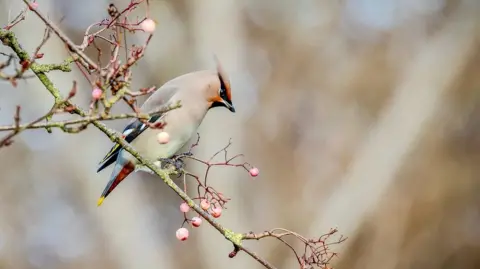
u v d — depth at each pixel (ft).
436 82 55.93
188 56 51.90
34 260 51.13
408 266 54.75
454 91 56.95
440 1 58.08
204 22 51.16
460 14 57.11
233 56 51.21
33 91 43.55
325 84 57.72
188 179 50.62
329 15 57.98
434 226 55.16
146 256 48.93
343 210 53.67
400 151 54.80
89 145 47.01
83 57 12.54
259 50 57.72
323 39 57.88
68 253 51.16
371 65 57.88
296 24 57.82
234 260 49.75
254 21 57.62
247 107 56.39
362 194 54.08
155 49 50.49
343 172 55.98
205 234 49.44
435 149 56.03
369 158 54.85
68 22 49.57
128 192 49.14
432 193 55.16
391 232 53.93
